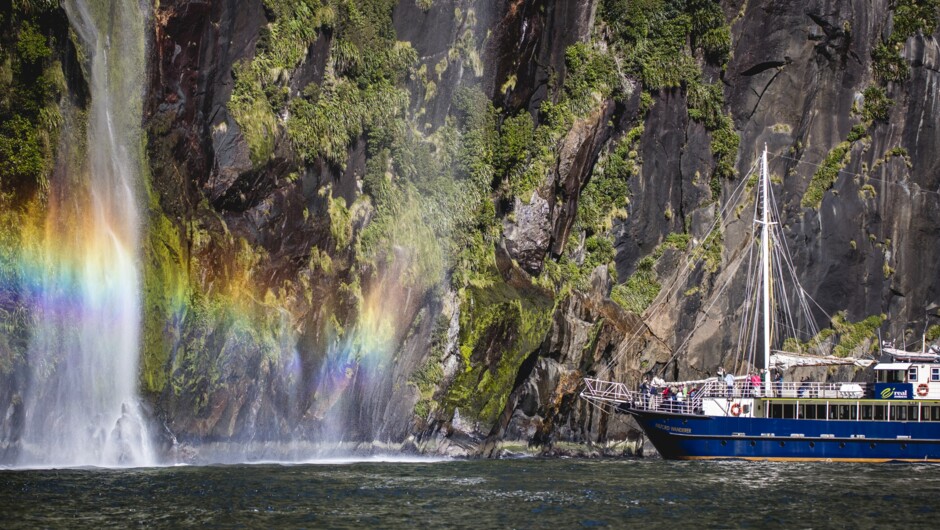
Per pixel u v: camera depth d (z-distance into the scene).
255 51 45.88
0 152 37.75
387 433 50.34
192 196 43.53
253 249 45.47
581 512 31.50
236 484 35.28
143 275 41.44
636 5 63.72
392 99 51.94
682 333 62.94
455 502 32.81
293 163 46.94
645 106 63.50
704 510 32.44
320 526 28.00
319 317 47.59
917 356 51.66
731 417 50.59
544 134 59.81
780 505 33.78
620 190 63.03
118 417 40.69
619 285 63.06
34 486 33.00
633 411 52.94
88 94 40.41
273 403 45.47
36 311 38.62
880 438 49.16
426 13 54.38
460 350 53.31
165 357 41.78
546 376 56.91
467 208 55.59
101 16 40.59
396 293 51.03
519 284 57.47
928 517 31.84
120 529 26.78
